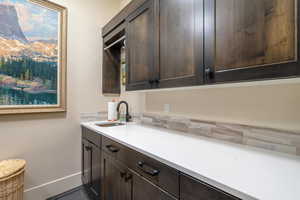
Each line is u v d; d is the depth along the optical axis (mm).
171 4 1188
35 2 1680
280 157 865
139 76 1499
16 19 1566
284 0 685
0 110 1471
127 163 1131
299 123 887
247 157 858
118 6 2469
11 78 1536
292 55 661
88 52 2127
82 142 2021
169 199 797
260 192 528
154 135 1366
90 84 2150
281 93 951
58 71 1853
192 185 691
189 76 1056
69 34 1956
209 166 734
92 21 2162
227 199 572
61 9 1869
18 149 1603
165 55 1237
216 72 913
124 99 2334
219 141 1188
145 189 961
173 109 1624
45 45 1749
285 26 680
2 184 1211
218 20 903
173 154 893
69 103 1966
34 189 1698
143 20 1436
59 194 1867
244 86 1109
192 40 1039
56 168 1863
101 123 2012
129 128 1694
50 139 1816
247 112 1096
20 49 1587
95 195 1652
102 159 1501
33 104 1670
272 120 984
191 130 1433
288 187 560
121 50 2385
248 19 791
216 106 1271
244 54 805
